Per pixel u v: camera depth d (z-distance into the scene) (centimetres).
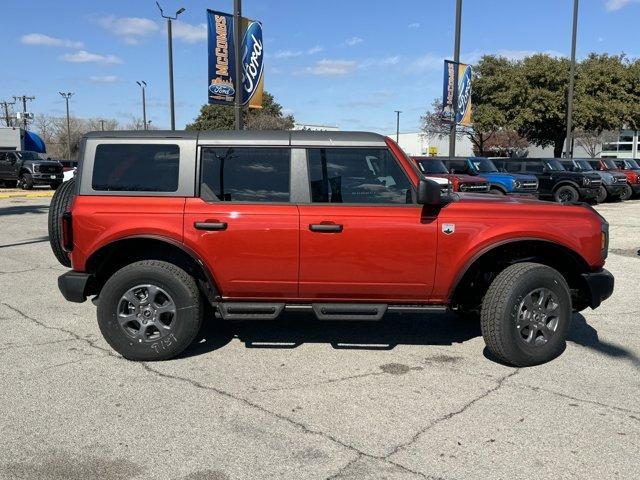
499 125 3975
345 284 475
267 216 467
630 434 366
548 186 2128
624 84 3875
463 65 1953
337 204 473
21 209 1791
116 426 372
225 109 6469
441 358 505
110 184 477
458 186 1571
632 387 441
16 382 441
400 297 484
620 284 805
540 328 480
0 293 725
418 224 468
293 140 478
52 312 638
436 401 414
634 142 5809
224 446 348
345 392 429
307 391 430
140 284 475
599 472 322
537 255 514
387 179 476
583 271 496
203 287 496
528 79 3909
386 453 341
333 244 467
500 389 436
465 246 471
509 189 1773
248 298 487
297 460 333
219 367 478
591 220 487
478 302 541
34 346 525
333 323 607
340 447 347
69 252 485
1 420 379
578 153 6250
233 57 1365
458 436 362
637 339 560
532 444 352
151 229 466
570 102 3128
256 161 477
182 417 386
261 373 465
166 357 487
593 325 608
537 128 4203
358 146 476
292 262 470
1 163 2966
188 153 475
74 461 330
